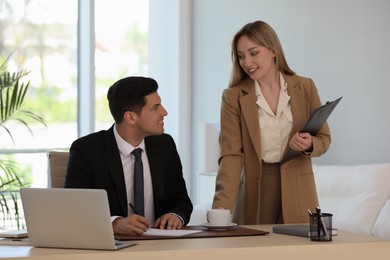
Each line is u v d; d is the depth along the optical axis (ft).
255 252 8.63
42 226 8.91
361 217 17.13
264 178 11.76
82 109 26.48
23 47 26.45
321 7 21.77
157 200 11.35
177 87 26.63
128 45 27.91
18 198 25.17
